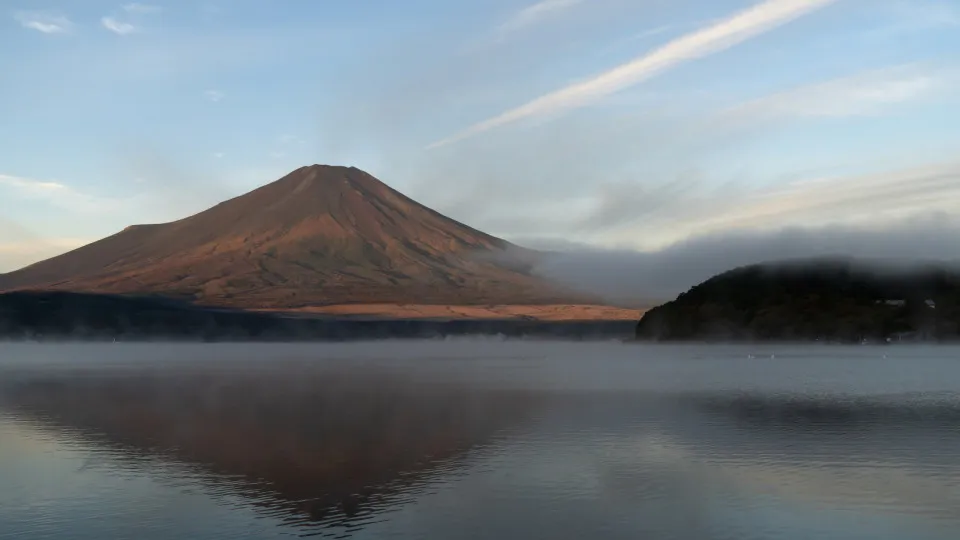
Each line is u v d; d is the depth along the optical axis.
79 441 34.84
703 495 24.50
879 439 34.25
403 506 23.39
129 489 25.70
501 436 35.56
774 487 25.53
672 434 35.88
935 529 21.23
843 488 25.36
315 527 21.45
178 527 21.56
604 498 24.23
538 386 63.22
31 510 23.33
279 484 26.22
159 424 40.19
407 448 32.59
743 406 46.97
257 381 70.06
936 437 34.81
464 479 26.73
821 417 41.53
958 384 62.88
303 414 44.03
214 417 42.84
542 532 20.92
